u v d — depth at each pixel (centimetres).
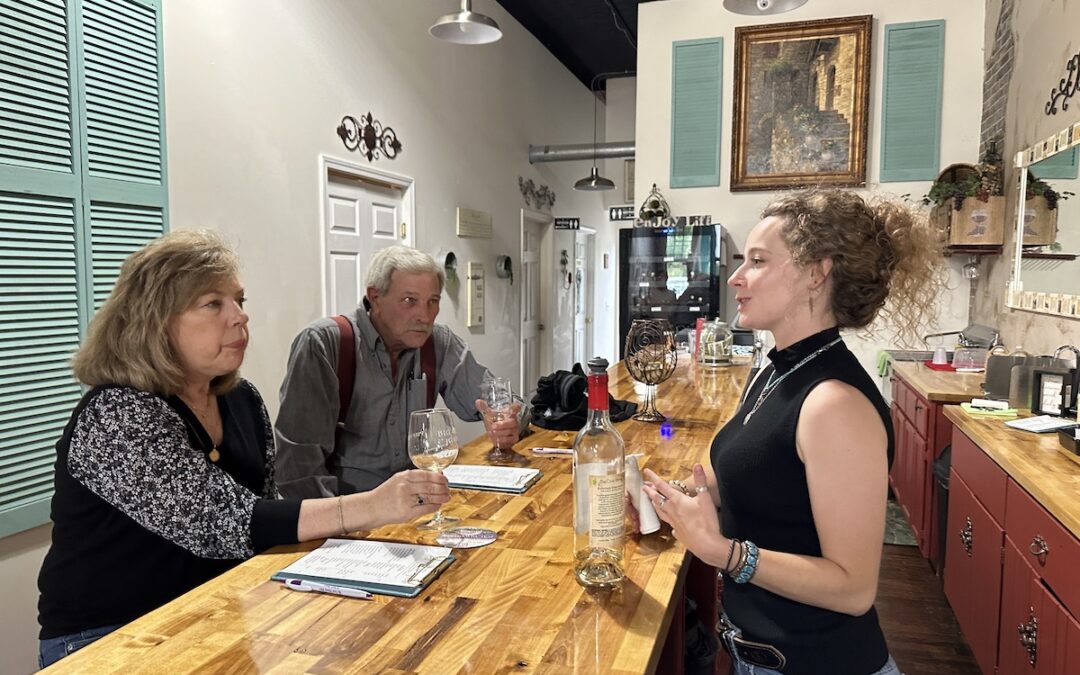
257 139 319
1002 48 418
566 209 766
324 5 362
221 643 91
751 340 445
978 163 441
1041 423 246
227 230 303
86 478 123
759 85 493
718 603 221
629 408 222
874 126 480
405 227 448
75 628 129
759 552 105
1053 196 323
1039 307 338
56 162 231
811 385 111
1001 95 419
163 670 85
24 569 228
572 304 797
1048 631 176
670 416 219
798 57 484
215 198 296
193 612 100
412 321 205
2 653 222
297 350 198
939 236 124
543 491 150
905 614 298
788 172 491
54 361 233
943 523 322
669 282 487
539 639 91
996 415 266
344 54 379
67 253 236
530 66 649
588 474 109
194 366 133
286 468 189
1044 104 345
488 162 565
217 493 121
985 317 438
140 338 127
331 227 377
